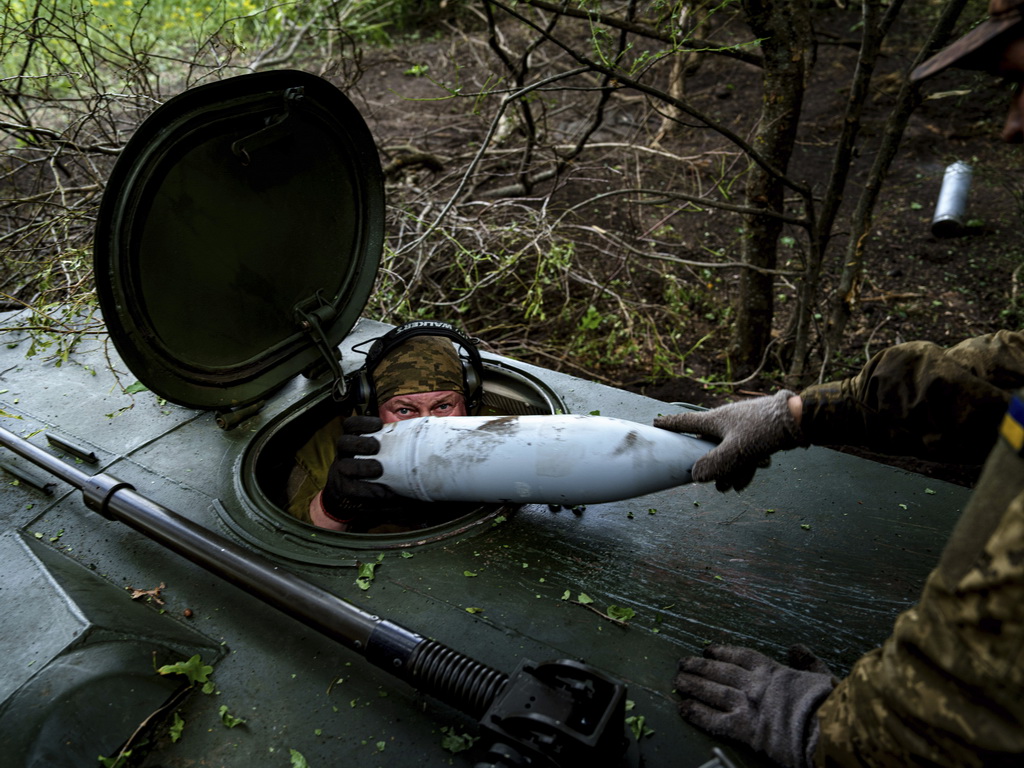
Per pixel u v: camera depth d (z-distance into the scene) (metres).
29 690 1.50
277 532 1.97
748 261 3.68
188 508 2.06
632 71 2.80
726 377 3.99
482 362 2.62
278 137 1.97
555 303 4.67
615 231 5.06
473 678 1.39
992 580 0.86
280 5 4.45
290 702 1.54
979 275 4.56
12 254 4.30
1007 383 1.33
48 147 4.12
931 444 1.39
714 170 5.62
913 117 6.01
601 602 1.72
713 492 2.05
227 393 2.10
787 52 3.09
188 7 6.77
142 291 1.83
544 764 1.23
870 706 1.02
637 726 1.44
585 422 1.80
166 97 4.50
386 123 6.54
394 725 1.49
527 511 2.01
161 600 1.79
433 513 2.21
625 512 1.99
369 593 1.77
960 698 0.90
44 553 1.91
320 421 2.55
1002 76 1.01
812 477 2.09
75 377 2.67
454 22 8.30
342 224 2.30
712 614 1.69
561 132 5.78
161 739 1.49
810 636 1.63
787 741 1.31
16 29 4.11
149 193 1.77
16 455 2.30
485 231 4.41
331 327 2.34
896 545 1.87
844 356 4.02
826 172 5.49
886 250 4.82
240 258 2.04
